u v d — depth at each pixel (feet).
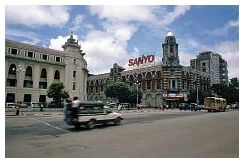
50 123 75.41
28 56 211.20
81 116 61.41
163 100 227.81
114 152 35.06
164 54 232.73
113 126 67.56
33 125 70.03
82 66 243.19
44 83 221.25
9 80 202.08
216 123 68.90
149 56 252.42
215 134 49.32
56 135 51.83
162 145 39.22
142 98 243.40
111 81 281.74
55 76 228.43
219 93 268.41
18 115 108.17
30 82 213.66
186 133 51.08
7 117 97.66
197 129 56.70
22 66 207.21
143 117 96.94
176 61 228.43
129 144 40.45
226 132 51.72
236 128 57.62
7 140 45.52
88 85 322.75
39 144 41.47
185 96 221.87
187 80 233.35
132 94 221.25
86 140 45.03
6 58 198.49
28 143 42.42
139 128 60.70
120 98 221.25
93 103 65.98
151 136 48.08
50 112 133.39
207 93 239.09
